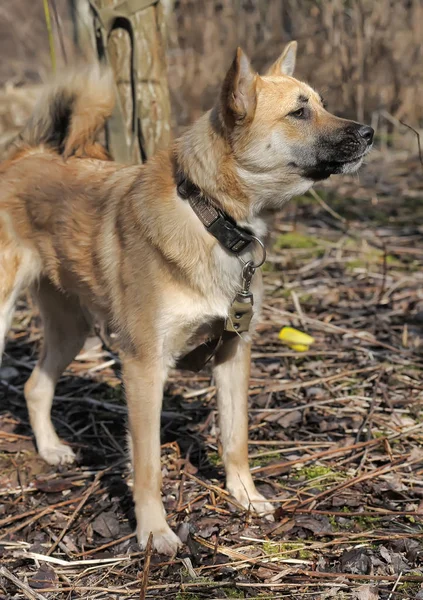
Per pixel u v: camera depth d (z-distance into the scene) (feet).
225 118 11.22
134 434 11.69
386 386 15.67
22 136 14.74
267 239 12.35
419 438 13.91
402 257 22.44
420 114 33.53
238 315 11.86
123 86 16.55
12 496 12.96
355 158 11.96
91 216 12.86
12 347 18.34
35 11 42.19
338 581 10.24
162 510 11.63
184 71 32.65
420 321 18.69
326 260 22.24
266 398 15.49
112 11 15.84
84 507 12.50
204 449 14.16
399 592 9.97
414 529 11.35
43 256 13.82
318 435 14.28
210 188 11.40
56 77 14.47
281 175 11.82
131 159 16.52
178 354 12.13
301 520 11.68
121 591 10.26
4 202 13.91
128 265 11.85
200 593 10.17
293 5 34.68
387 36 32.99
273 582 10.31
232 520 11.93
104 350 17.97
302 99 11.85
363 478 12.48
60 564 10.97
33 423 14.42
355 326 18.52
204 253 11.46
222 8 34.06
